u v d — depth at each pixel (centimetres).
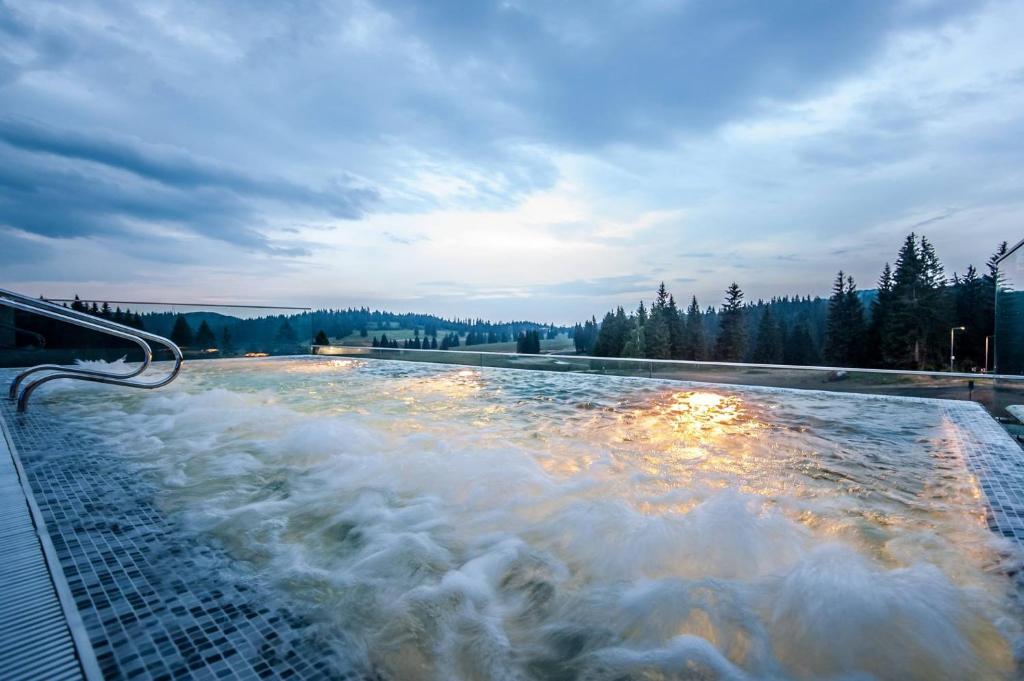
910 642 125
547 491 234
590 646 130
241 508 211
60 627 115
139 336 400
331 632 128
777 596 146
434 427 367
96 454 279
